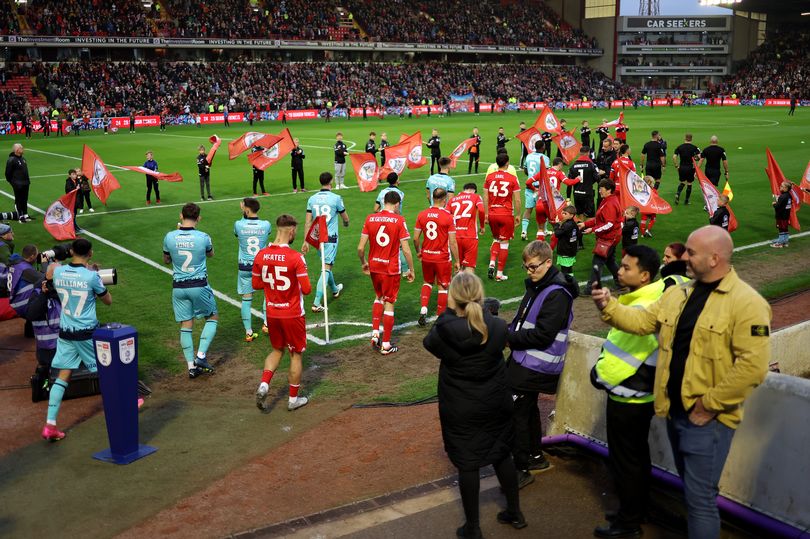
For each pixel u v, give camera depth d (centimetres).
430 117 5959
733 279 377
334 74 6581
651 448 527
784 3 8550
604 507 504
